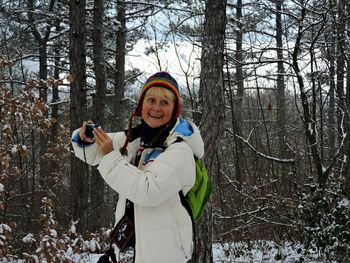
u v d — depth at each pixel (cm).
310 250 733
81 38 839
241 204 852
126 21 1332
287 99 1053
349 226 646
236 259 688
